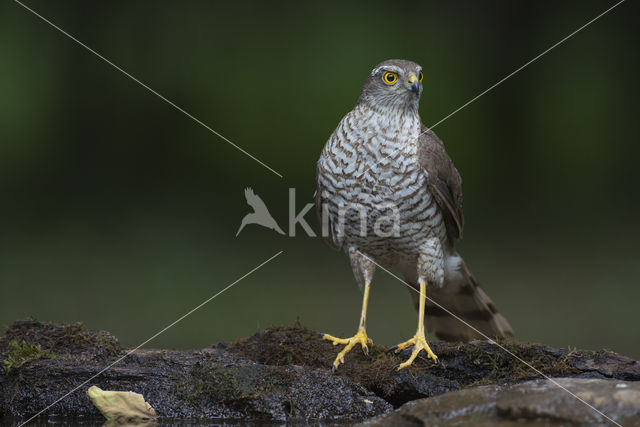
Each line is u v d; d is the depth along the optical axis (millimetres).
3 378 5168
